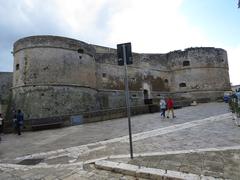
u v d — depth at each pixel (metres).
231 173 4.71
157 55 30.64
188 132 9.27
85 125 14.74
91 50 21.67
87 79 20.31
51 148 8.70
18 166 6.54
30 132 14.20
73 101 18.41
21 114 13.88
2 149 9.37
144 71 28.39
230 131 8.88
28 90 17.16
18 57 18.45
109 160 6.06
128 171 5.17
